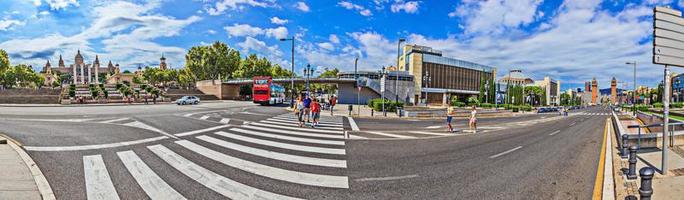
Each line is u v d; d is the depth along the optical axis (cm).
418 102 7044
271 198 475
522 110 5338
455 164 719
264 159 729
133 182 540
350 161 728
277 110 2758
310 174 609
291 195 490
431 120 2219
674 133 1035
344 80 5747
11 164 621
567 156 852
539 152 908
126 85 5738
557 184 572
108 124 1413
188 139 1002
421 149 913
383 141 1060
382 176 605
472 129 1573
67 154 750
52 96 4156
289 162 704
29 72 8625
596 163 758
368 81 5750
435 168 677
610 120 2794
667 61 603
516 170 672
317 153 812
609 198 495
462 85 8188
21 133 1081
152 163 673
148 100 4525
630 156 603
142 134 1103
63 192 484
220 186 527
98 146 862
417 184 557
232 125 1441
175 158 725
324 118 2088
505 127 1794
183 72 8994
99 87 5431
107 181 543
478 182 576
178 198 469
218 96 6719
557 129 1719
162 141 958
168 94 5788
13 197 446
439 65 7531
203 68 7925
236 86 7119
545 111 5725
